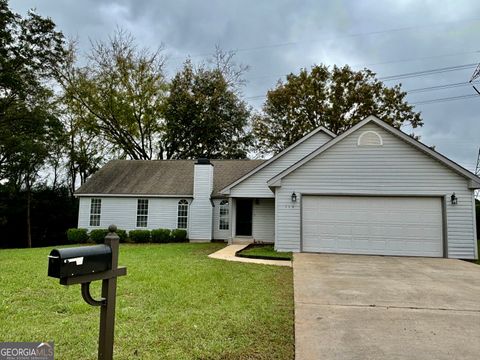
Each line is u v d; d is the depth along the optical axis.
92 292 5.71
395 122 26.02
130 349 3.42
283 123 28.67
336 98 27.08
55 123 19.08
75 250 2.37
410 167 11.55
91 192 17.84
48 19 17.88
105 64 24.47
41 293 5.63
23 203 21.41
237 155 28.52
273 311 4.79
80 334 3.80
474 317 4.68
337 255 11.13
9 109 17.41
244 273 7.69
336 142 11.99
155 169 19.45
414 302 5.42
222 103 28.16
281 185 12.20
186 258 10.18
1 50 16.66
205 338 3.75
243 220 16.45
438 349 3.59
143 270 7.81
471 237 10.94
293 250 11.88
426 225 11.32
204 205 16.95
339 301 5.44
